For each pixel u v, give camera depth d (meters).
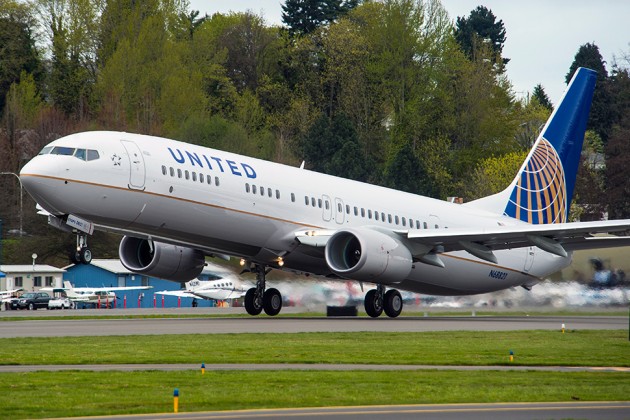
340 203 153.12
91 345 101.44
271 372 79.94
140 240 150.75
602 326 140.50
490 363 89.44
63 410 62.12
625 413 62.81
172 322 143.00
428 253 152.25
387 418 60.38
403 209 162.12
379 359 91.06
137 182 129.62
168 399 65.88
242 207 139.88
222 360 89.12
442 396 68.44
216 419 59.50
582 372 83.00
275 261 148.75
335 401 65.88
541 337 115.56
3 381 73.81
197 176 135.38
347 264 145.00
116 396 67.12
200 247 142.62
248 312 159.25
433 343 106.50
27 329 127.50
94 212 127.94
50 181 124.00
